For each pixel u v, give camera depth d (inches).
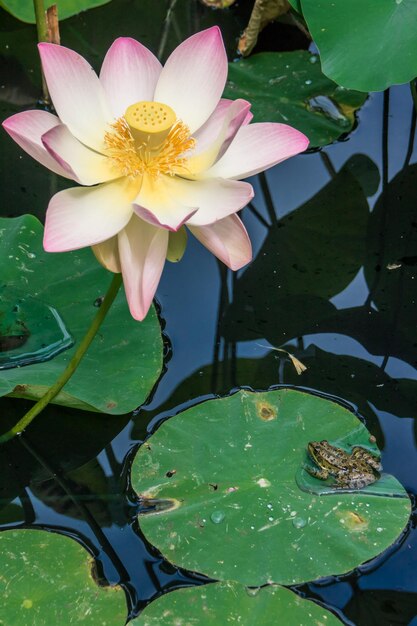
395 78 64.1
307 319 64.7
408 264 67.1
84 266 62.9
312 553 56.5
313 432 59.7
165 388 61.7
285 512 57.4
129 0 79.6
